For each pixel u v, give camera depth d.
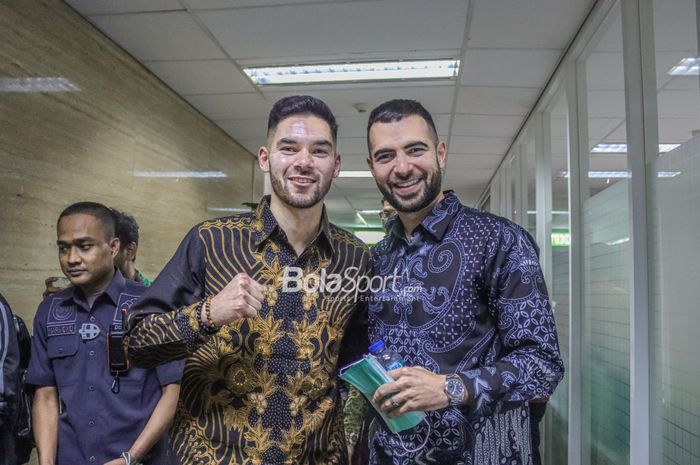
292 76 3.70
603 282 2.69
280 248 1.17
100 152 3.05
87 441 1.50
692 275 1.76
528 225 4.88
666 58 2.12
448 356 1.15
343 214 10.57
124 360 1.52
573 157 3.13
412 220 1.27
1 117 2.29
